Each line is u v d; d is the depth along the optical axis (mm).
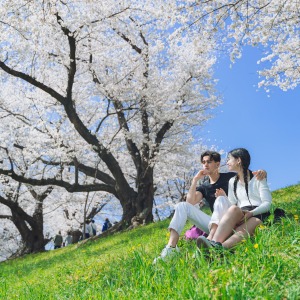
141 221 22578
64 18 19234
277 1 12805
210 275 3479
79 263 9312
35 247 30031
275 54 19016
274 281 3213
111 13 20828
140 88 24328
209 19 11852
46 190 30750
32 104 26266
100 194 34469
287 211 8047
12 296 6305
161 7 11992
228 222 4762
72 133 25359
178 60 27047
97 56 24609
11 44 19250
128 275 4773
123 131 24391
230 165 5719
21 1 13664
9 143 26812
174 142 29500
